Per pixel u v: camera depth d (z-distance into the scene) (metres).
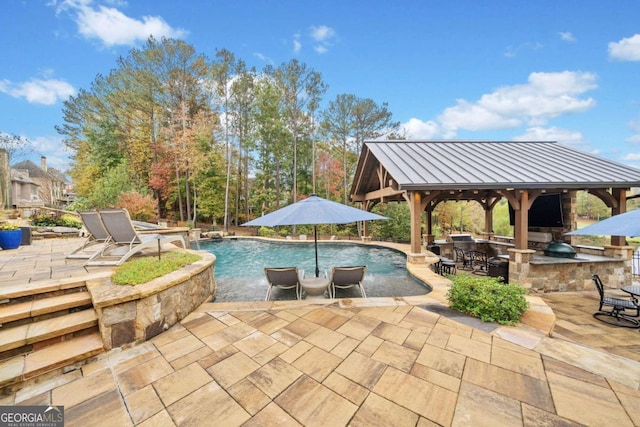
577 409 2.32
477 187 7.68
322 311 4.50
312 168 24.59
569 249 8.53
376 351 3.26
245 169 24.98
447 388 2.59
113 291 3.45
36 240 9.95
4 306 3.33
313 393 2.54
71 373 2.84
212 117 22.98
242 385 2.65
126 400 2.45
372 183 13.12
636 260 9.99
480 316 4.16
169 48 20.67
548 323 3.88
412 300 5.01
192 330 3.85
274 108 21.86
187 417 2.26
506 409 2.32
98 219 5.79
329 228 21.14
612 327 5.13
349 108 23.81
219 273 8.44
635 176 8.29
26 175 29.78
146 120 24.08
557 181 7.82
